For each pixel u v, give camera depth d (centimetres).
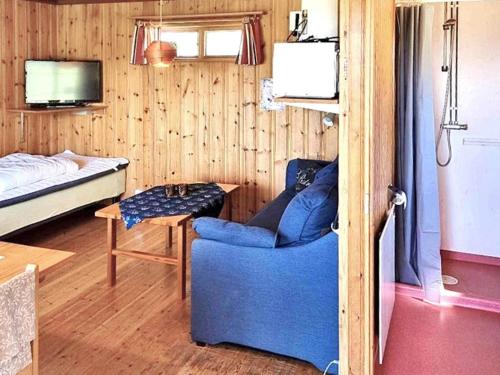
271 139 512
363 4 188
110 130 578
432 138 337
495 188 401
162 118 552
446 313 323
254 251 260
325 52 212
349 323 211
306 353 257
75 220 538
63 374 249
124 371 254
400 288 353
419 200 343
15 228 417
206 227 269
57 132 602
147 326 303
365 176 199
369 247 204
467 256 418
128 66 557
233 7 503
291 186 455
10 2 531
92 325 302
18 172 448
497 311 326
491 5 381
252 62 496
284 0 486
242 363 264
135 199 393
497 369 256
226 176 535
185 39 531
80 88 565
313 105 229
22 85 557
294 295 255
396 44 331
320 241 246
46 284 364
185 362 263
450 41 395
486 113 395
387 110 268
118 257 427
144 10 542
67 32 580
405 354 270
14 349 153
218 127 530
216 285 271
